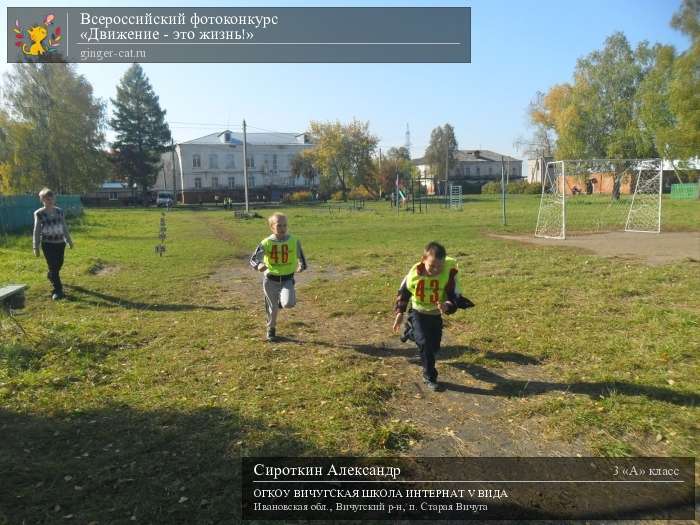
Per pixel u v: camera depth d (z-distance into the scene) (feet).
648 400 14.80
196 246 63.72
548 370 17.72
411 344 21.47
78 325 24.52
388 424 14.03
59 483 11.25
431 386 16.39
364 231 82.79
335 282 36.73
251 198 276.21
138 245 65.57
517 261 44.47
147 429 13.66
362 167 253.44
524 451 12.64
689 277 34.17
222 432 13.46
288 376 17.56
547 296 29.09
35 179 153.89
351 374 17.49
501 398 15.69
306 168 279.49
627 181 163.53
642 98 146.92
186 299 31.55
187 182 282.97
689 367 17.31
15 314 27.40
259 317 26.61
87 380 17.47
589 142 157.58
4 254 53.57
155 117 249.34
